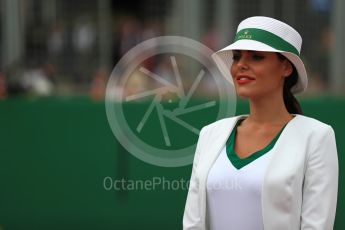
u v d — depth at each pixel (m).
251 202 11.05
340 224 24.09
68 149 24.77
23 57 32.22
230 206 11.22
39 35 32.44
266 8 32.78
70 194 24.81
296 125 11.33
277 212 10.90
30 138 24.83
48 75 31.45
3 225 24.97
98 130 24.64
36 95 28.56
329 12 32.91
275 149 11.15
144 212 24.58
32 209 24.91
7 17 32.22
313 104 24.20
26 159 24.84
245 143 11.58
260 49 11.11
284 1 32.88
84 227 24.81
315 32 33.03
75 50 32.53
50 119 24.75
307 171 11.00
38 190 24.89
